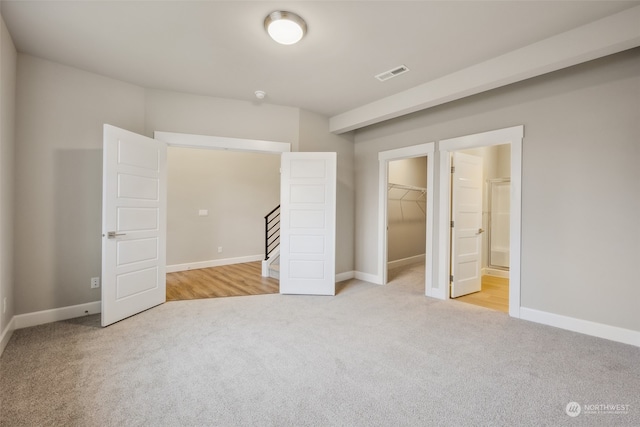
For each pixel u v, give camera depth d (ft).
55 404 5.80
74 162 10.37
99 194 10.86
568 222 9.62
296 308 11.69
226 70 10.59
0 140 7.68
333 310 11.48
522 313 10.59
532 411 5.72
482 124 11.61
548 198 10.01
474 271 14.12
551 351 8.13
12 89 8.79
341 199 16.29
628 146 8.63
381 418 5.50
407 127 14.28
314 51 9.32
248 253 22.11
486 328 9.73
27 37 8.60
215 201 20.48
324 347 8.34
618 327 8.76
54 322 9.96
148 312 11.14
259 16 7.70
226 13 7.58
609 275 8.92
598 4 7.09
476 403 5.95
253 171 22.36
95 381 6.58
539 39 8.59
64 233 10.21
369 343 8.61
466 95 10.80
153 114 12.01
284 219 13.79
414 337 9.03
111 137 9.84
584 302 9.34
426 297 13.25
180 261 18.92
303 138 14.61
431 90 11.30
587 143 9.27
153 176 11.55
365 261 16.38
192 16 7.70
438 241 13.15
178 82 11.54
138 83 11.59
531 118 10.37
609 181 8.92
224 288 14.73
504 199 17.51
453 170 13.12
